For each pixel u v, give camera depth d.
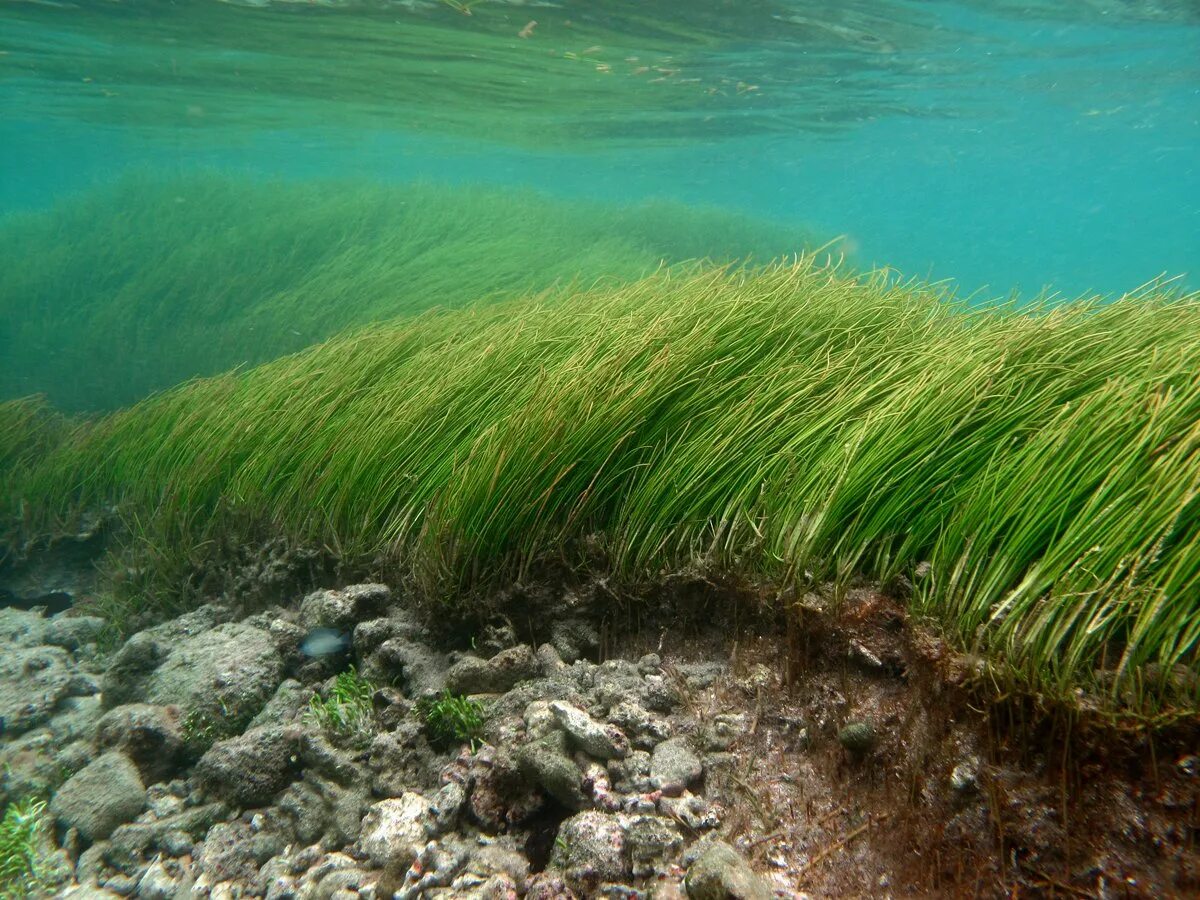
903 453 2.81
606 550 3.28
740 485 3.12
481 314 5.92
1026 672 2.04
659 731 2.59
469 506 3.33
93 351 12.44
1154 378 2.57
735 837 2.19
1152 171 54.34
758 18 17.28
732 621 2.92
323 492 4.13
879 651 2.44
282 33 17.64
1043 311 3.80
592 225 19.08
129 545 5.56
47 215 18.23
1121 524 2.11
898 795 2.14
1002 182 64.50
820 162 45.69
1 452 6.97
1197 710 1.83
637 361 3.71
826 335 3.90
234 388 6.09
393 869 2.35
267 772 2.96
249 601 4.24
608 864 2.18
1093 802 1.88
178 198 17.30
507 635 3.24
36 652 4.49
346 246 14.88
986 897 1.88
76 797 3.08
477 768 2.62
